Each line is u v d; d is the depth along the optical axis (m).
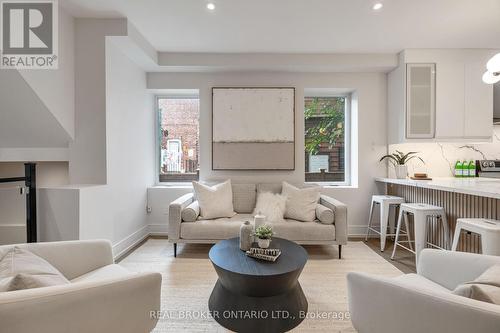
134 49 2.88
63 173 2.94
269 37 2.96
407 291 0.98
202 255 2.89
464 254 1.36
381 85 3.68
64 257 1.49
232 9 2.41
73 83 2.59
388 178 3.55
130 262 2.70
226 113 3.62
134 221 3.29
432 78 3.26
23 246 1.41
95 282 1.02
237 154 3.64
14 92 2.19
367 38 2.99
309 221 2.95
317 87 3.67
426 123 3.27
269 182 3.61
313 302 1.96
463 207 2.41
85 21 2.59
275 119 3.62
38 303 0.88
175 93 3.88
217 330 1.64
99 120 2.61
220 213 3.07
